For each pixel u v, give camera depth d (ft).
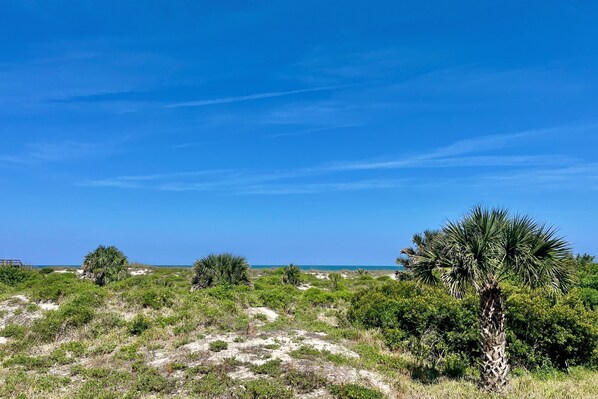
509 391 34.55
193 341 46.57
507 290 51.98
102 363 41.78
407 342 50.42
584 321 46.83
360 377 37.04
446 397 33.76
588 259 82.53
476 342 47.47
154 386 34.42
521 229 33.86
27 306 63.67
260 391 32.14
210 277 91.97
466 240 34.19
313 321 61.00
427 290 54.95
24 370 40.50
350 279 159.22
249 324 52.03
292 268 130.41
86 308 57.47
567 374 44.52
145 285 82.89
